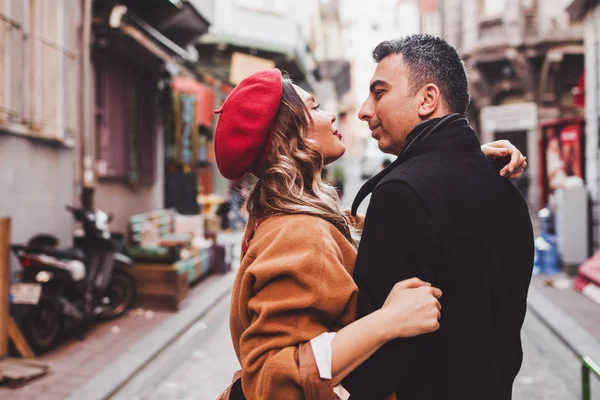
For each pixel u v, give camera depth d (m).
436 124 1.39
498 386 1.31
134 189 9.58
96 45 7.87
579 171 11.25
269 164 1.46
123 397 4.41
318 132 1.57
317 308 1.25
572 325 6.21
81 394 4.28
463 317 1.27
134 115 9.39
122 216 9.03
